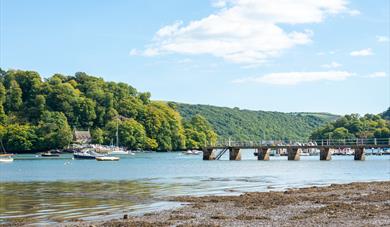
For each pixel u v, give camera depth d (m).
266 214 35.94
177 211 38.00
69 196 51.16
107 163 154.12
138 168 117.81
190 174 89.81
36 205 43.66
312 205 40.44
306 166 112.69
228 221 33.00
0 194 53.94
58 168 122.44
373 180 71.06
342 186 56.34
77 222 33.88
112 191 56.50
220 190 57.03
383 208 37.81
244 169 103.50
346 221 32.28
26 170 112.88
